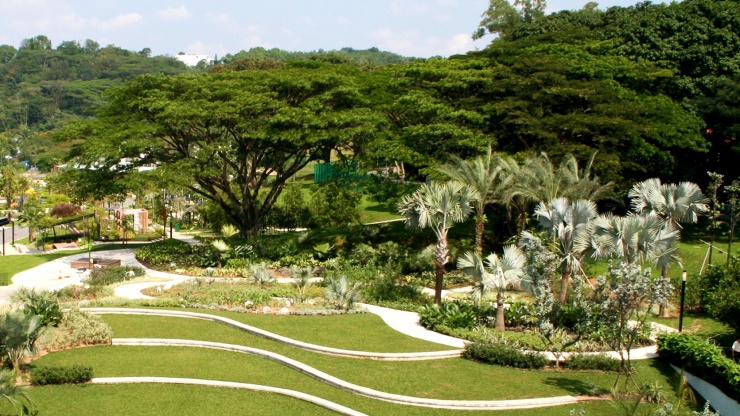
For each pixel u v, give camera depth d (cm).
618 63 4709
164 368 2498
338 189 5125
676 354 2502
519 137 4334
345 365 2516
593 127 4128
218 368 2516
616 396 2077
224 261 4447
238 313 3169
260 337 2834
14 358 2378
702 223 4806
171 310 3188
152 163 5072
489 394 2256
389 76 5716
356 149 5022
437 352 2627
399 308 3381
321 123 4553
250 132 4591
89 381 2364
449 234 4803
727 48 4934
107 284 3891
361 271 4034
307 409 2198
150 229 7081
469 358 2605
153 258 4584
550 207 3023
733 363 2241
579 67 4531
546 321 2511
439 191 3303
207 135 4869
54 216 6719
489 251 4447
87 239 5619
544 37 5403
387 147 4484
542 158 3825
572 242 2895
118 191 4753
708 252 3838
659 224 2947
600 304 2219
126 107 4991
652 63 4872
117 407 2180
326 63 5866
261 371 2497
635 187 3509
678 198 3316
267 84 4922
